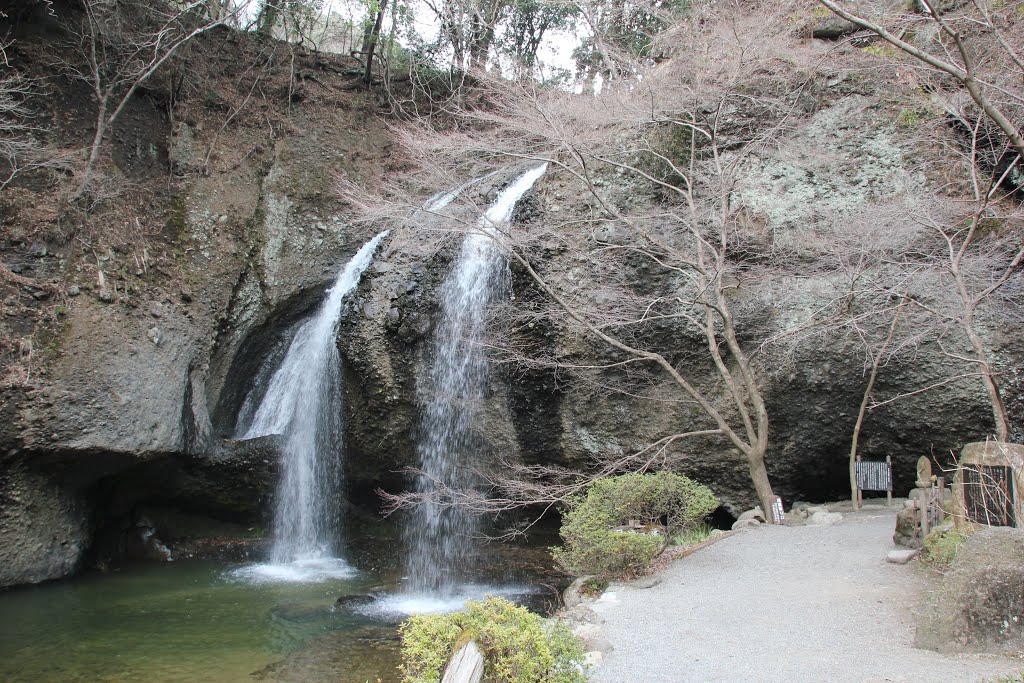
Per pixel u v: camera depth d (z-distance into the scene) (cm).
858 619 613
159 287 1283
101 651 812
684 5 1302
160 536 1345
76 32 1402
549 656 439
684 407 1136
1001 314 1006
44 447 1054
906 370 1038
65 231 1193
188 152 1487
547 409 1195
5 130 1246
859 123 1155
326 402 1359
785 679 495
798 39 1223
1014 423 987
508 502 1081
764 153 1138
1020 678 446
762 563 821
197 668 757
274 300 1473
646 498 861
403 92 1803
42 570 1103
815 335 1068
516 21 1655
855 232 1007
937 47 1033
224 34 1675
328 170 1636
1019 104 870
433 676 414
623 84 1193
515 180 1433
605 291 1142
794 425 1102
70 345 1103
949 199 998
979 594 534
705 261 1130
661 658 553
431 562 1269
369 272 1320
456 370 1245
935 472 1066
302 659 778
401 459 1302
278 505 1373
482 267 1262
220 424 1395
